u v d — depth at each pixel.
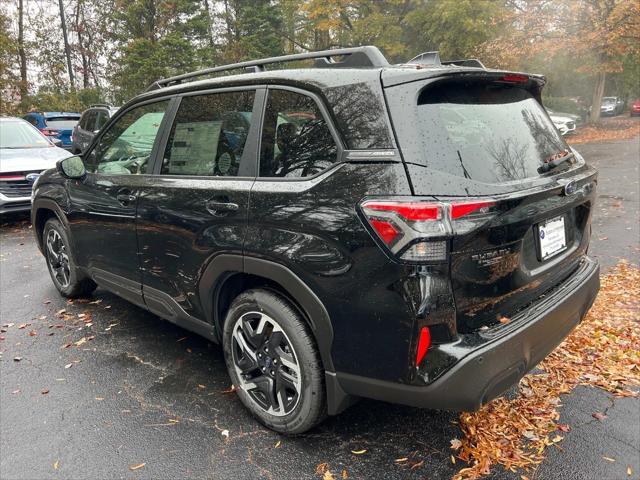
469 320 2.03
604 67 19.98
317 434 2.59
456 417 2.71
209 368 3.30
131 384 3.11
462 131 2.15
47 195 4.27
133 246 3.31
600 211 7.45
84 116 12.21
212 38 28.78
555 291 2.46
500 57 18.61
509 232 2.07
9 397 2.98
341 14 22.48
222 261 2.62
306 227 2.21
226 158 2.73
